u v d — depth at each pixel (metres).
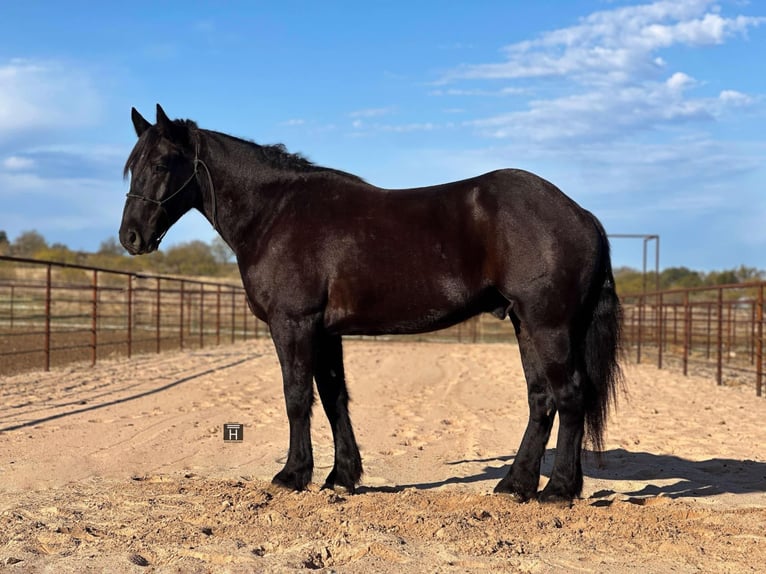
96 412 9.21
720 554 4.07
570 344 4.77
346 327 5.10
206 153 5.47
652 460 6.81
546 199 4.79
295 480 5.25
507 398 11.58
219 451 7.03
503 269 4.76
